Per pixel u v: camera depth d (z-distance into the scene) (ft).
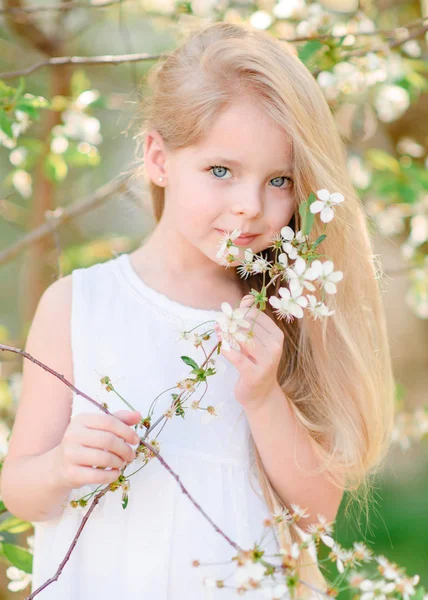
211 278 4.38
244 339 3.84
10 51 7.18
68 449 3.87
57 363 4.24
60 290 4.34
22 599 5.63
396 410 5.95
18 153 5.48
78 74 5.66
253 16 5.22
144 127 4.48
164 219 4.38
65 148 5.39
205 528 4.08
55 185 6.49
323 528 3.69
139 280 4.34
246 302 4.01
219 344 3.88
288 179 4.11
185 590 4.03
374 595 3.62
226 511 4.12
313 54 4.99
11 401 5.83
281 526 4.11
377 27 5.90
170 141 4.18
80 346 4.23
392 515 9.59
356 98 5.35
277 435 4.14
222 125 4.01
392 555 9.02
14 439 4.22
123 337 4.24
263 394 4.09
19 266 11.65
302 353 4.44
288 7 5.21
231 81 4.05
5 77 4.94
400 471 10.24
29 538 4.75
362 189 5.82
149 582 4.01
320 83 5.07
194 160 4.06
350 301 4.40
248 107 4.02
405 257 6.04
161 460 3.76
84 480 3.85
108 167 8.16
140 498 4.07
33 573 4.23
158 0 5.77
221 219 4.04
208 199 4.03
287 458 4.17
